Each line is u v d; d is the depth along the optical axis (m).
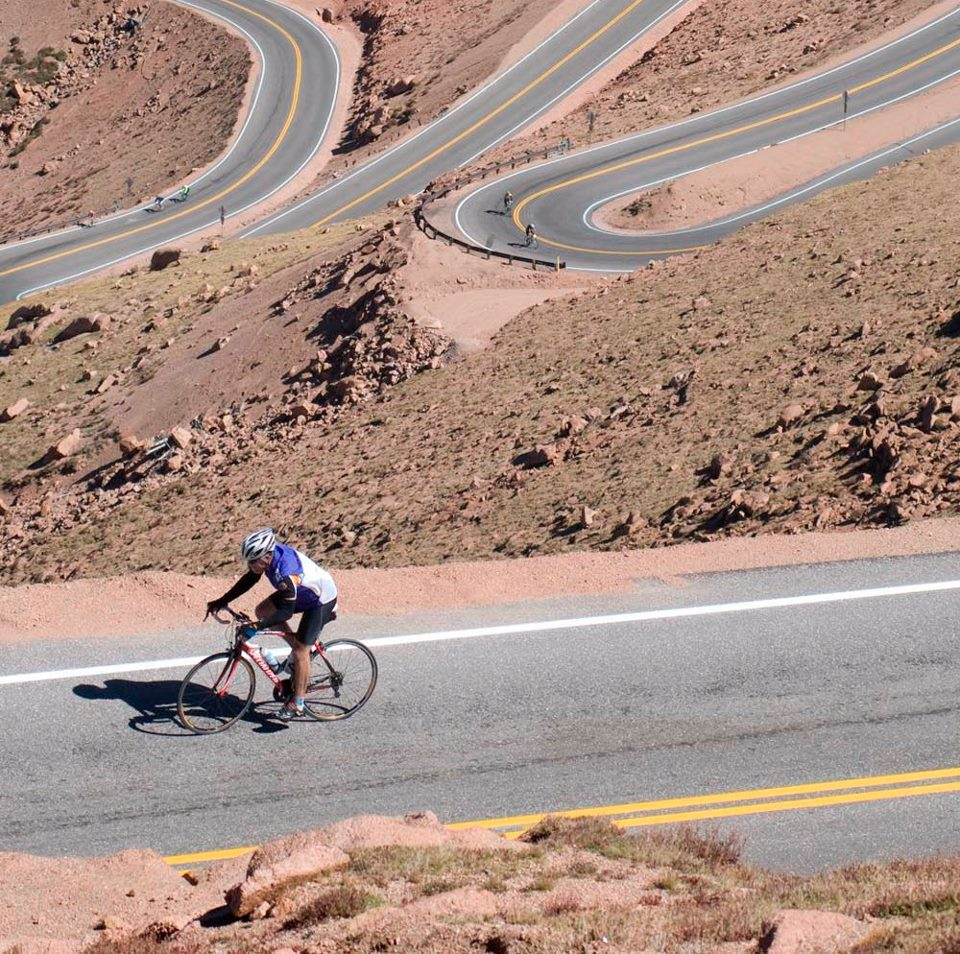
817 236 49.03
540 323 50.97
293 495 40.25
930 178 54.00
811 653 13.28
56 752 11.79
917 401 26.86
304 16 130.12
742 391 33.72
